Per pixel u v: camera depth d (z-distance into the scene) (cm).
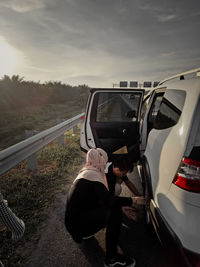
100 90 360
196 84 171
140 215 276
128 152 320
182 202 147
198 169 140
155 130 235
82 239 212
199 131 147
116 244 193
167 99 227
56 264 199
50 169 426
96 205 193
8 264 198
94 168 191
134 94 360
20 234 122
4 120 1067
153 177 202
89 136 365
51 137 465
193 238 141
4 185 348
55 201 309
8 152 283
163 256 209
